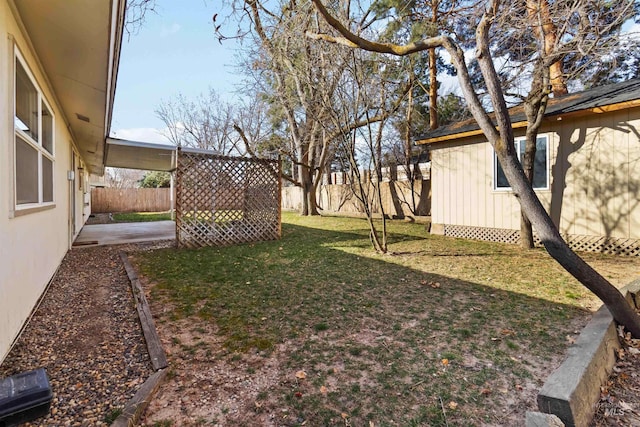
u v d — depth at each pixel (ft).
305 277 15.05
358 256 19.66
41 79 13.62
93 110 18.80
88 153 34.30
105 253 20.79
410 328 9.55
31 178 11.59
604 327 7.95
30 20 10.52
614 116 19.16
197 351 8.23
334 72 21.50
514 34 17.85
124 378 7.02
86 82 14.94
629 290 10.83
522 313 10.55
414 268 16.66
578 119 20.52
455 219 27.50
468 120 28.40
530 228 21.84
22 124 11.41
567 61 22.56
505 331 9.24
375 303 11.61
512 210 23.63
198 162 23.06
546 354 7.96
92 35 11.00
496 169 24.44
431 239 26.04
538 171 22.44
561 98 23.02
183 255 20.18
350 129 20.68
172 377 7.09
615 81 26.99
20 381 3.37
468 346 8.42
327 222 39.86
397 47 10.11
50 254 14.52
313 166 48.73
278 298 12.19
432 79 37.91
